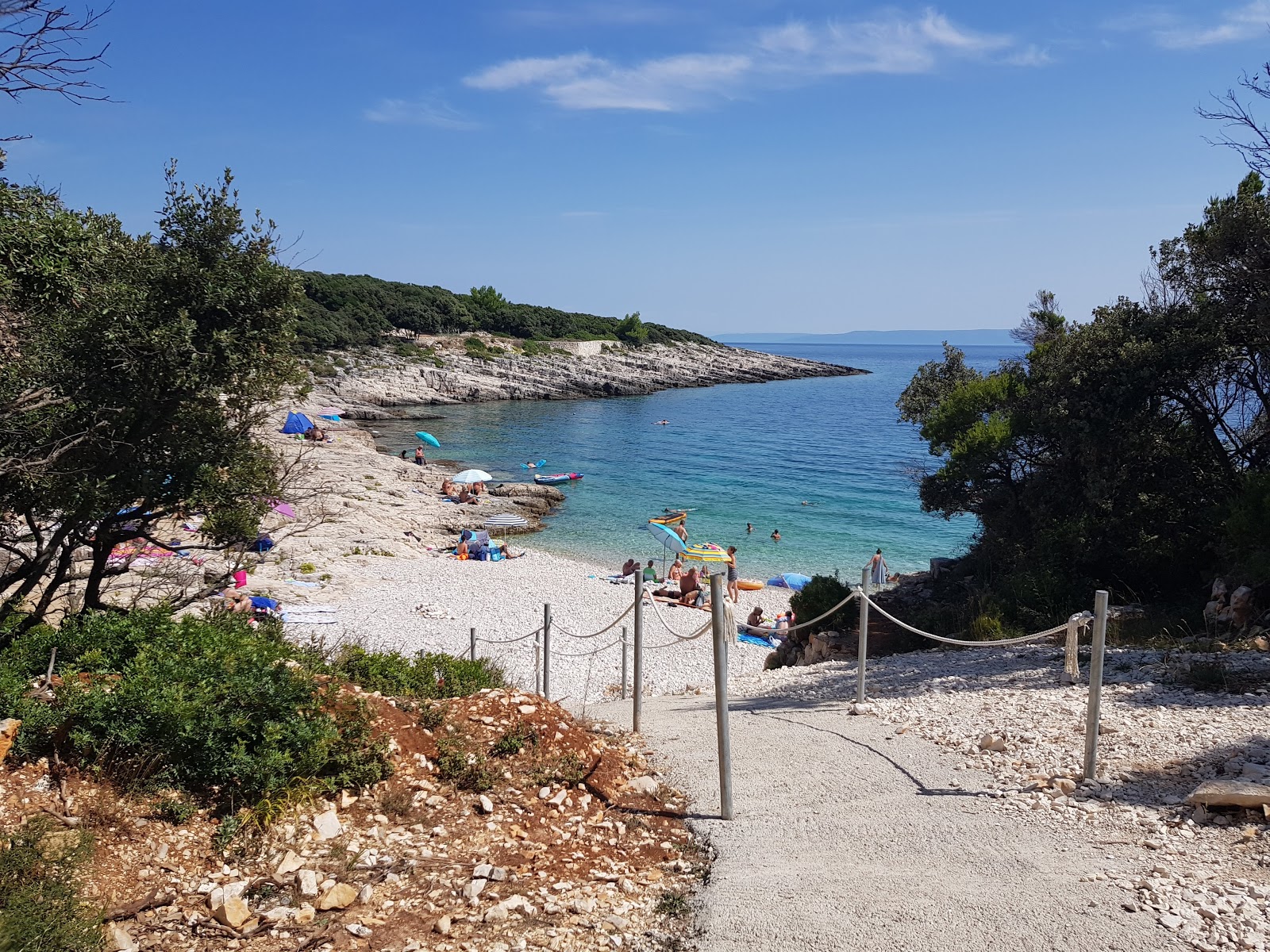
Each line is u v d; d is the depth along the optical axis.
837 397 124.12
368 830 5.83
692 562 34.22
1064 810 6.26
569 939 4.70
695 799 7.11
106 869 4.82
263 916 4.70
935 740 8.38
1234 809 5.87
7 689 6.23
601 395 117.81
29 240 9.81
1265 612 11.72
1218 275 16.77
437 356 111.50
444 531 38.53
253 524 11.56
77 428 9.56
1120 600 15.84
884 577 27.75
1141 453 17.42
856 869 5.57
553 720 7.93
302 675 6.80
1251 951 4.24
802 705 11.00
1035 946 4.47
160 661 6.62
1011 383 21.56
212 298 10.05
